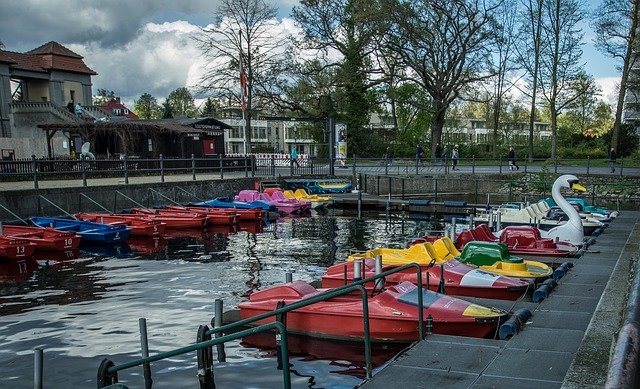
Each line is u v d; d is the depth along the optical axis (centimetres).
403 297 909
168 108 9131
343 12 4906
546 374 621
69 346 938
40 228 1900
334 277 1162
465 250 1240
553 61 4819
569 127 8194
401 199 3198
